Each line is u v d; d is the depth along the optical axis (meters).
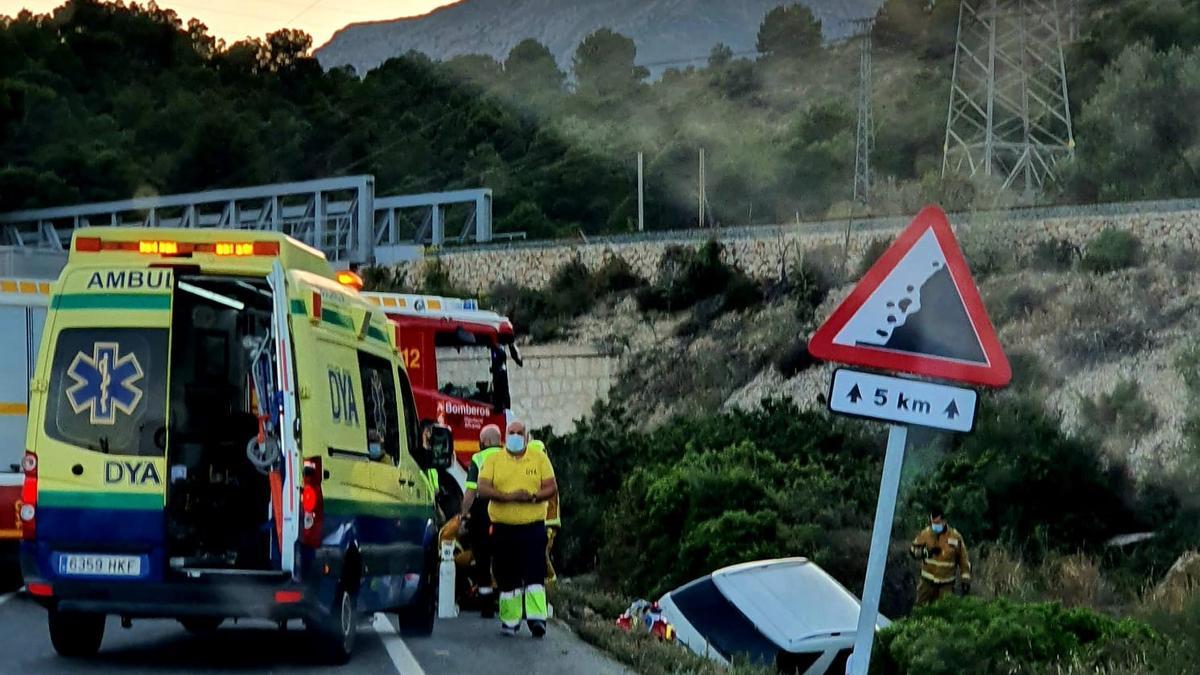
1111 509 78.38
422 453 33.78
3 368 42.06
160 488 26.33
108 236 27.20
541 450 34.03
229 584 26.06
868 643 18.27
